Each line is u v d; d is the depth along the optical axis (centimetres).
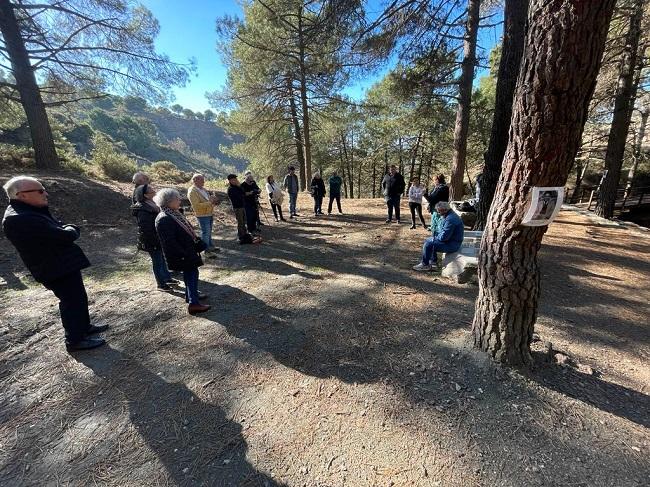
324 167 2575
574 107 192
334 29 554
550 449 192
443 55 813
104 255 570
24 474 181
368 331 325
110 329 333
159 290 429
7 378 260
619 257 586
